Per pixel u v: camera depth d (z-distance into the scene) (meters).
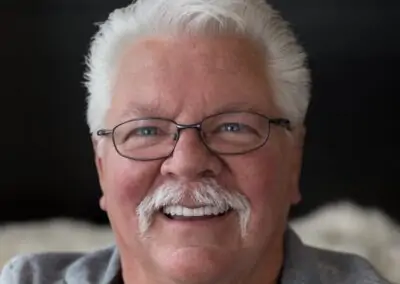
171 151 1.35
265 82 1.39
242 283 1.44
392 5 3.20
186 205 1.34
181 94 1.35
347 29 3.21
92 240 2.73
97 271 1.59
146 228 1.37
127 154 1.38
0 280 1.64
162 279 1.40
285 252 1.52
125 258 1.49
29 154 3.36
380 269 2.49
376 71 3.22
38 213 3.38
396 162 3.24
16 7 3.30
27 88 3.33
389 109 3.23
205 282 1.36
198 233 1.36
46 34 3.31
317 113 3.24
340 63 3.23
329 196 3.27
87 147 3.35
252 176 1.36
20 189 3.37
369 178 3.25
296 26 3.22
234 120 1.37
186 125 1.35
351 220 2.75
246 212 1.36
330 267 1.52
